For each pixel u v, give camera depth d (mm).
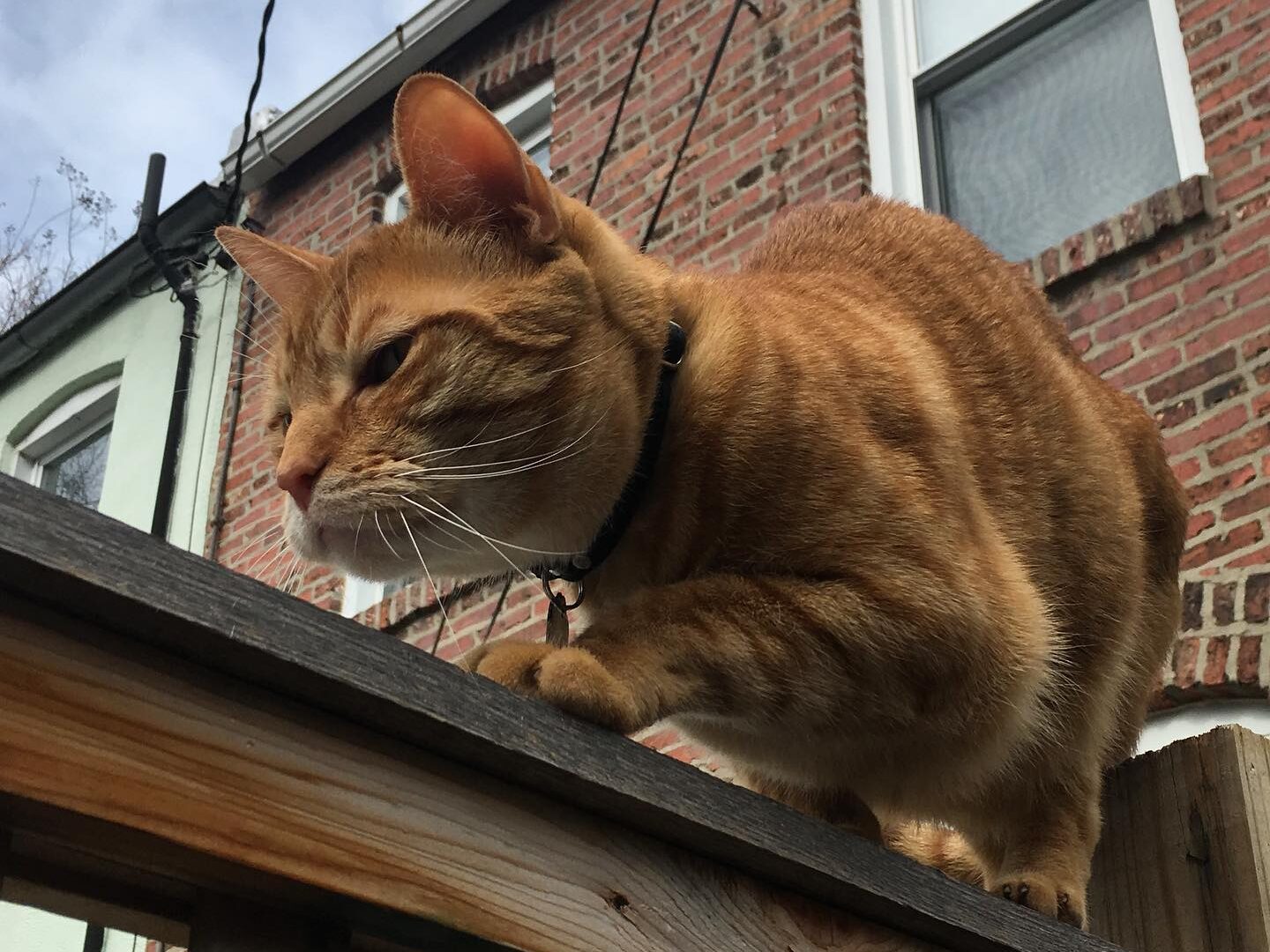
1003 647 506
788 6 1520
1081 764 581
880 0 1471
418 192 552
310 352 541
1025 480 606
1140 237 1136
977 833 608
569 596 650
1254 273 1075
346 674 293
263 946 310
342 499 487
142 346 2057
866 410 514
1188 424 1061
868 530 480
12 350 2229
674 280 562
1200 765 501
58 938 1817
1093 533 625
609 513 511
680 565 500
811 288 612
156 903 314
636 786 337
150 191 2002
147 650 280
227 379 1905
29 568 256
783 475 486
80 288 2123
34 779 261
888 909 386
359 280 542
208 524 1807
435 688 310
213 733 285
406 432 498
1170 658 955
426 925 322
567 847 334
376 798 305
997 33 1401
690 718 523
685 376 514
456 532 499
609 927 334
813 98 1447
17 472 2197
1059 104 1345
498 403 502
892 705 480
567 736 331
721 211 1473
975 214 1371
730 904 363
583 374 510
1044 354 669
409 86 536
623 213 1571
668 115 1584
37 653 267
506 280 521
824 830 376
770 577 472
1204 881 488
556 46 1759
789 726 474
